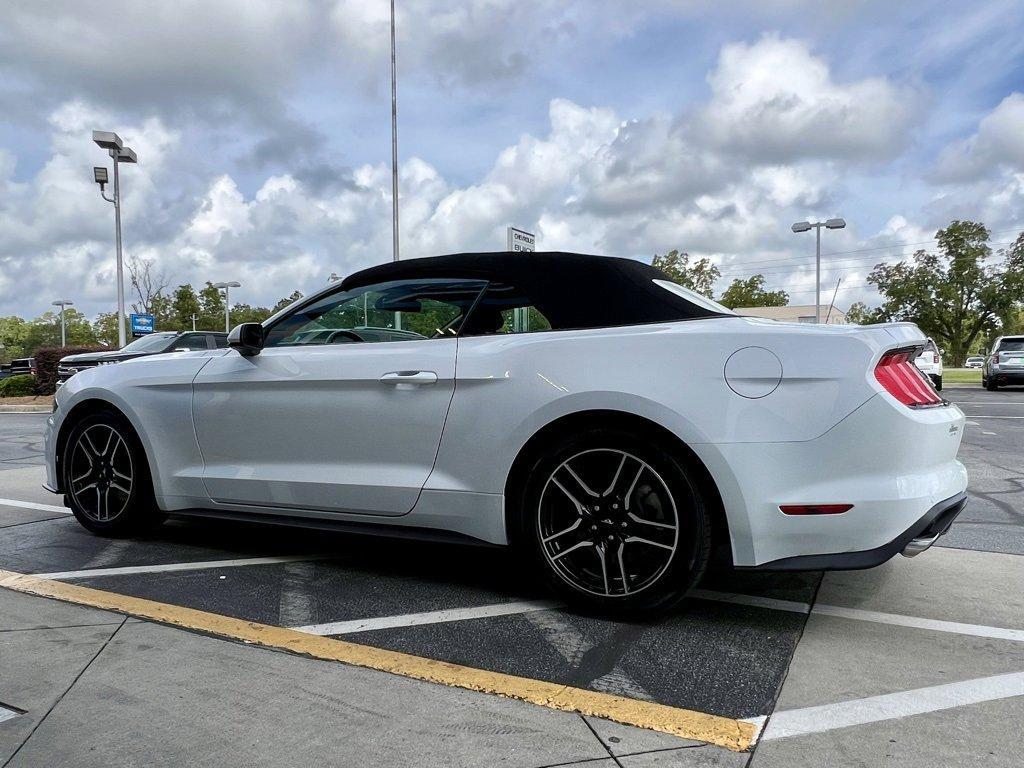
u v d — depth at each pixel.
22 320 107.31
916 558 3.63
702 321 2.74
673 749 1.86
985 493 5.42
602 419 2.73
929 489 2.47
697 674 2.30
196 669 2.34
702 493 2.58
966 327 60.50
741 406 2.50
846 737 1.91
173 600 3.03
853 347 2.47
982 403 15.17
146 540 4.06
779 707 2.08
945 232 58.09
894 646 2.52
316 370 3.27
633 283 2.95
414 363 3.06
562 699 2.13
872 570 3.42
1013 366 19.92
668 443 2.62
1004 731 1.94
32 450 8.85
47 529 4.34
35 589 3.15
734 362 2.54
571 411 2.72
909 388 2.57
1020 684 2.22
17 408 17.78
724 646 2.53
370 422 3.15
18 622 2.76
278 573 3.41
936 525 2.55
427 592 3.13
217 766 1.79
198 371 3.64
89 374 4.07
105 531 4.05
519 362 2.85
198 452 3.65
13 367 34.38
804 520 2.45
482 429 2.90
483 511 2.92
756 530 2.49
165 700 2.13
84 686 2.22
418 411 3.04
